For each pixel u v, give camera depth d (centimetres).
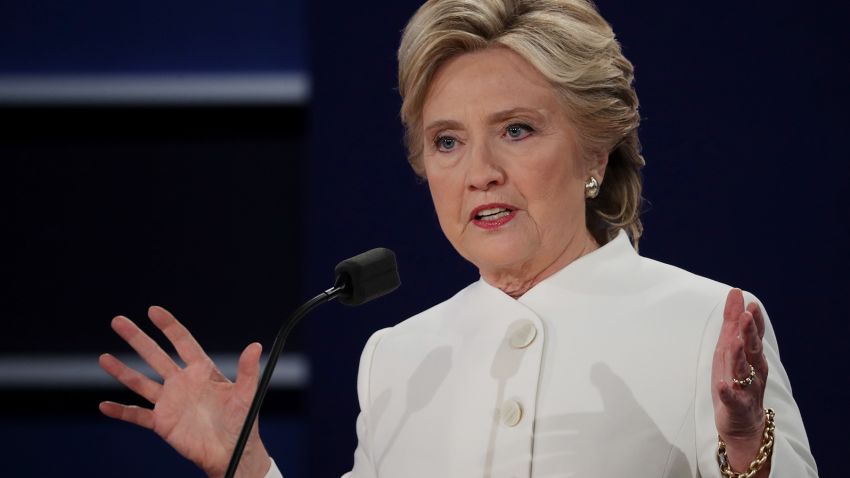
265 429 1162
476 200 566
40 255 1216
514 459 554
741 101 935
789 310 934
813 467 536
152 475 1210
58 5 1185
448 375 598
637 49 946
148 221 1205
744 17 933
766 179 934
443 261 998
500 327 591
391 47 1003
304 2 1166
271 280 1192
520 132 566
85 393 1203
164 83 1174
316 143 1009
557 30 561
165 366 600
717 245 939
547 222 571
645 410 545
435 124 575
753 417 476
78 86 1177
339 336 1016
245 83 1166
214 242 1198
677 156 943
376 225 1005
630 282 588
